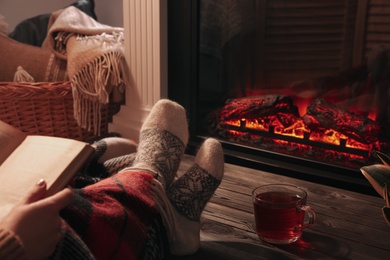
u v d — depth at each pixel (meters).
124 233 0.76
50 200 0.60
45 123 1.72
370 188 1.34
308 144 1.52
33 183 0.79
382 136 1.45
